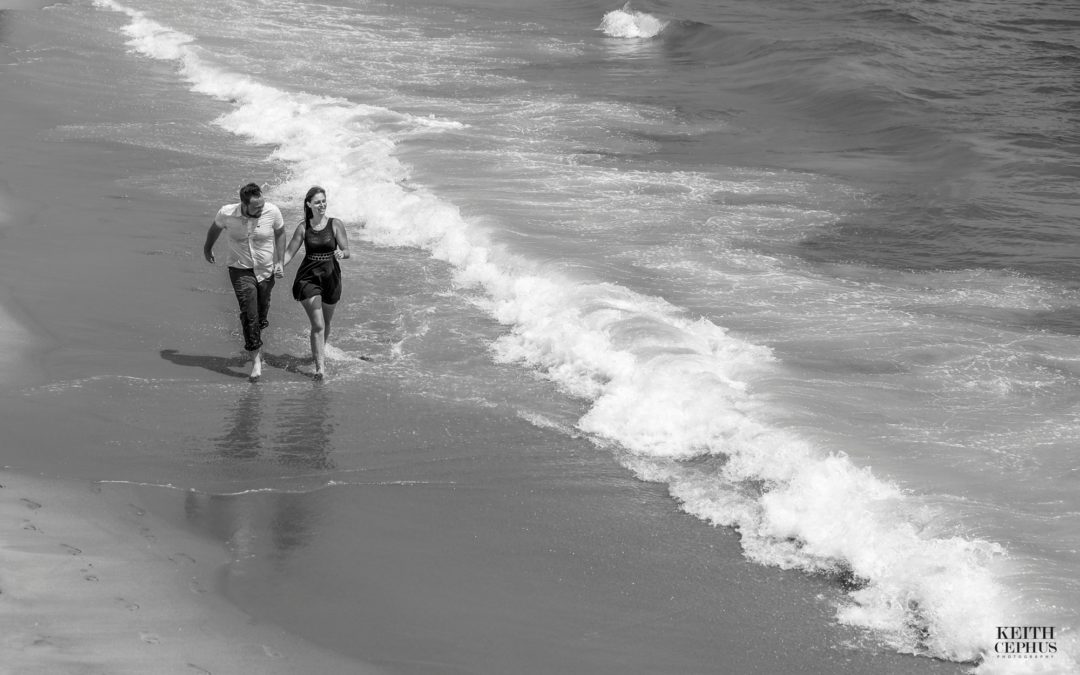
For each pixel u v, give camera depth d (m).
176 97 54.88
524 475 21.62
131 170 42.09
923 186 42.34
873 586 17.66
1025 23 79.00
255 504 20.23
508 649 16.12
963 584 17.00
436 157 44.78
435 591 17.64
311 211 25.61
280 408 24.25
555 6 95.81
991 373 25.50
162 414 23.66
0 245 33.19
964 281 32.22
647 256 33.66
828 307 29.89
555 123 52.94
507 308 30.00
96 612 16.03
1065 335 28.00
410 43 74.62
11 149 44.12
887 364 26.00
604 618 17.03
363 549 18.84
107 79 58.06
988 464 21.00
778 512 19.69
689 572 18.34
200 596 16.86
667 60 72.50
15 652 14.77
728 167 45.75
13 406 23.56
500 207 37.94
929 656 16.06
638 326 27.33
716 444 22.39
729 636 16.61
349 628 16.44
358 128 49.00
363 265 33.91
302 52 68.25
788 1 92.75
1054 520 18.86
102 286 30.61
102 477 20.78
